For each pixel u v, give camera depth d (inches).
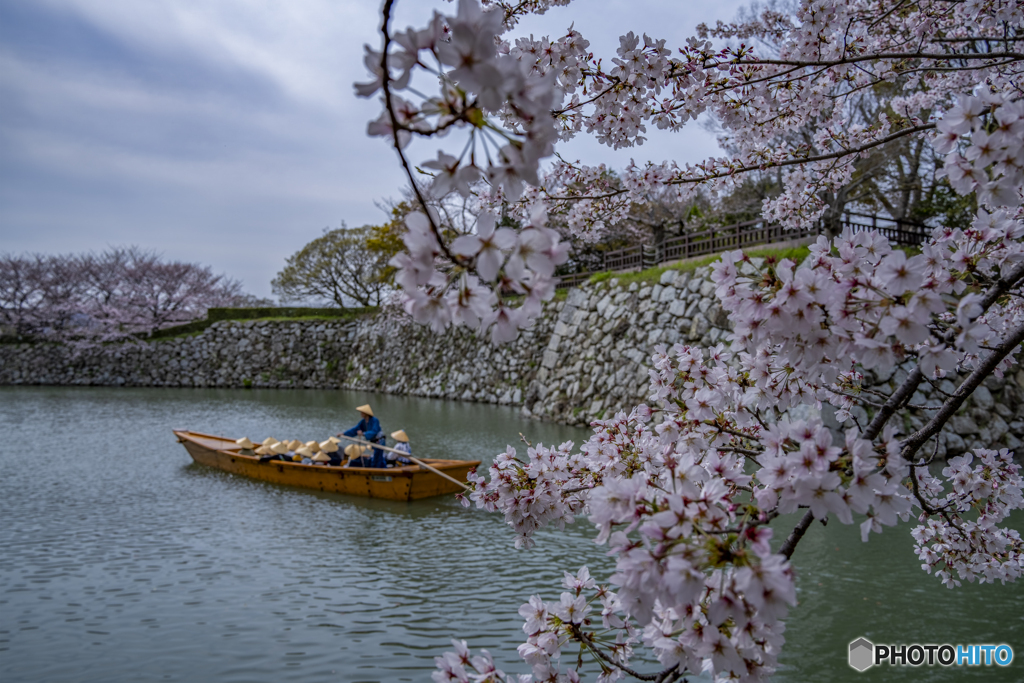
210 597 211.5
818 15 130.6
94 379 1165.7
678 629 54.5
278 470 381.4
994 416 417.4
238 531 285.4
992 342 88.7
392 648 177.3
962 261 72.3
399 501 338.0
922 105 202.5
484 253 41.9
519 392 746.2
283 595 213.3
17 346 1173.1
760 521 53.6
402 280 41.3
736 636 50.6
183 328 1222.3
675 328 532.4
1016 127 53.7
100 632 186.9
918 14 149.7
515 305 45.3
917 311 53.3
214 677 162.2
